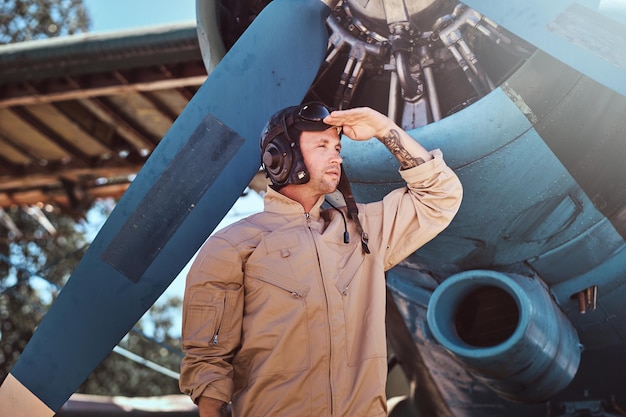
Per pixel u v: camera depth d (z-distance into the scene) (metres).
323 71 3.61
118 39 6.39
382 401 2.04
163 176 3.08
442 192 2.22
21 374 2.97
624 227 3.44
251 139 3.12
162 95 7.06
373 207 2.25
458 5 3.47
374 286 2.12
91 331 2.99
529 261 3.59
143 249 3.03
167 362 14.67
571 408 4.09
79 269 3.02
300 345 2.03
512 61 3.46
